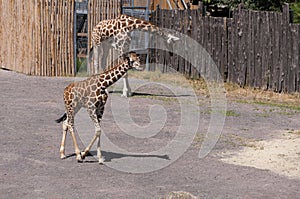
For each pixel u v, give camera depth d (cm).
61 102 1526
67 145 1088
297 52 1703
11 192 812
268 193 834
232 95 1745
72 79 1997
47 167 940
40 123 1266
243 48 1873
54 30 2075
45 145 1080
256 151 1070
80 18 2256
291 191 846
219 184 873
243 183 881
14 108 1424
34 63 2069
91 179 883
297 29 1700
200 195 817
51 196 800
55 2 2069
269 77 1791
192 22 2064
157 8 2262
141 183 870
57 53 2083
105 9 2145
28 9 2081
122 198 796
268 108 1544
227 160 1013
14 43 2164
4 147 1055
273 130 1262
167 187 852
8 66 2214
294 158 1020
